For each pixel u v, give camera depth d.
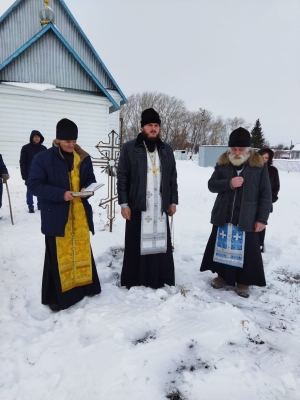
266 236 5.40
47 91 12.42
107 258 4.12
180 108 59.47
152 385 1.83
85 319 2.52
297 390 1.82
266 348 2.21
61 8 14.79
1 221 5.70
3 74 12.38
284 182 15.80
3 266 3.70
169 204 3.17
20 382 1.94
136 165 2.94
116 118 16.06
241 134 2.97
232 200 3.12
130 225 3.11
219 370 1.94
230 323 2.42
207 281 3.56
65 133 2.53
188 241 4.92
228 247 3.17
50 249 2.77
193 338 2.25
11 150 12.32
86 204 2.93
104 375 1.89
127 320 2.45
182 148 61.00
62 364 2.07
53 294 2.88
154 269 3.16
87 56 15.32
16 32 14.90
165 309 2.61
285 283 3.55
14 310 2.82
